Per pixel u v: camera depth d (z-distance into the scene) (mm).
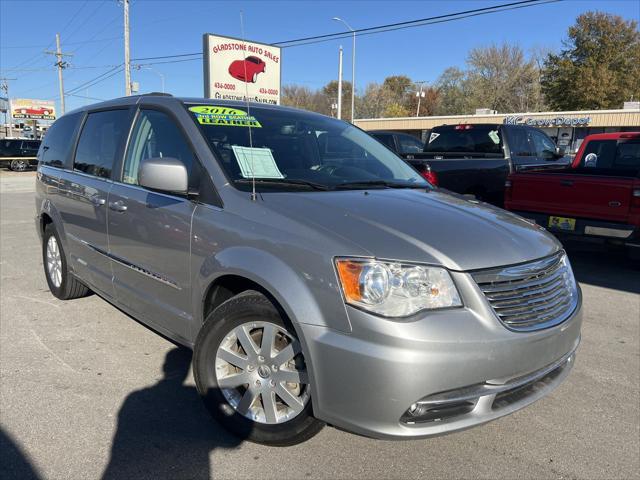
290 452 2746
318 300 2344
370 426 2273
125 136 3865
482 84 64750
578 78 44375
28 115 57156
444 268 2346
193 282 2980
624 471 2684
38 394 3252
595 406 3350
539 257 2658
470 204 3283
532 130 9648
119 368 3639
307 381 2512
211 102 3674
